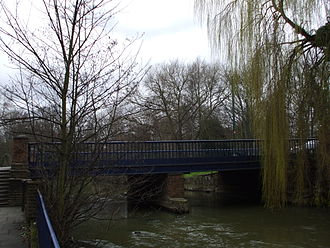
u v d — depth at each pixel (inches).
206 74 1866.4
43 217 234.5
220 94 1827.0
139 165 822.5
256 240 603.2
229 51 409.7
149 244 590.2
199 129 1916.8
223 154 933.8
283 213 848.9
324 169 397.1
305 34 364.2
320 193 432.5
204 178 1446.9
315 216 795.4
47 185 289.4
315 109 363.9
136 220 796.6
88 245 424.5
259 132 386.3
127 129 319.3
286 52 373.1
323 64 355.9
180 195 920.9
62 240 272.4
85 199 304.8
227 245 577.6
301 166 395.9
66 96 267.6
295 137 377.7
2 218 490.0
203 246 575.2
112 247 564.4
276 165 381.1
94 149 291.1
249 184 1160.8
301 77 368.5
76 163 288.2
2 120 251.3
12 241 357.1
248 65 390.3
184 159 895.1
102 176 323.0
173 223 768.9
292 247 550.6
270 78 377.1
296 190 431.5
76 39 263.1
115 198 343.3
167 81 1814.7
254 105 389.4
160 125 1718.8
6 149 1409.9
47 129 311.6
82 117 270.2
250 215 850.8
